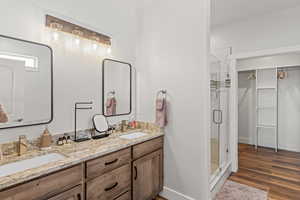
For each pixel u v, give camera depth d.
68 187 1.14
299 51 2.39
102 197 1.38
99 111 1.97
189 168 1.89
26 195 0.94
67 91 1.66
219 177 2.23
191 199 1.87
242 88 4.39
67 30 1.64
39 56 1.46
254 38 2.79
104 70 2.02
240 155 3.48
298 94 3.64
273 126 3.83
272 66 3.79
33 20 1.43
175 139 2.01
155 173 1.97
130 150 1.65
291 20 2.49
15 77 1.34
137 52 2.41
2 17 1.27
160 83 2.14
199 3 1.81
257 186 2.29
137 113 2.42
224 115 2.79
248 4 2.49
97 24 1.93
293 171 2.73
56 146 1.49
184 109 1.93
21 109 1.36
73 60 1.71
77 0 1.74
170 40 2.05
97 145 1.53
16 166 1.20
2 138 1.27
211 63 2.33
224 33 3.11
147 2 2.28
